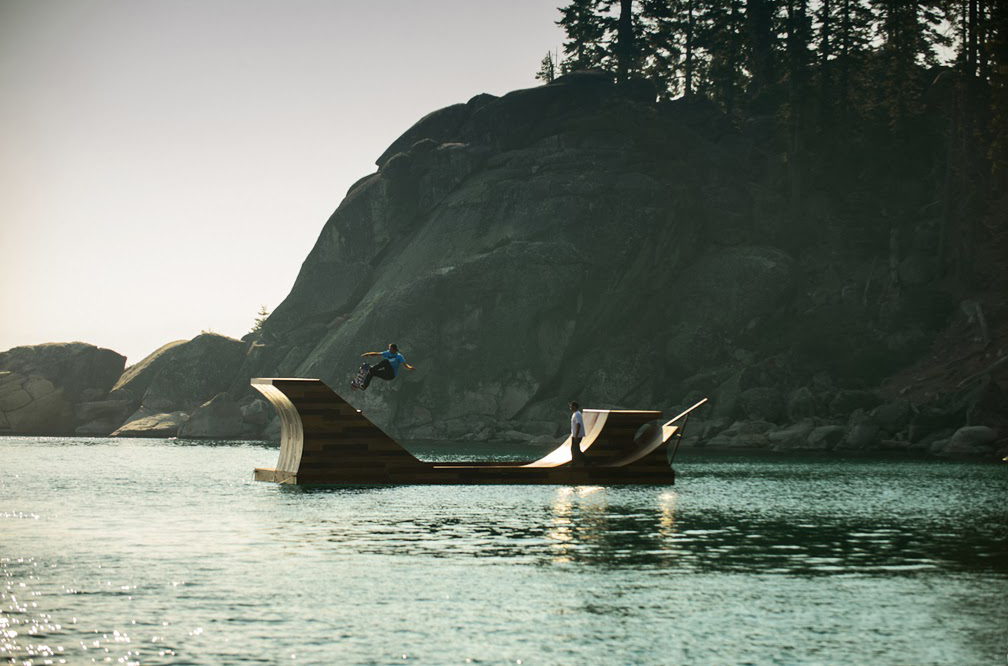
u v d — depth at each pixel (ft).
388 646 37.60
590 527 71.61
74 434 284.82
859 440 210.79
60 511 78.13
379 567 53.36
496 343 267.80
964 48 264.93
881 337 255.50
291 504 84.64
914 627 41.22
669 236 284.00
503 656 36.50
